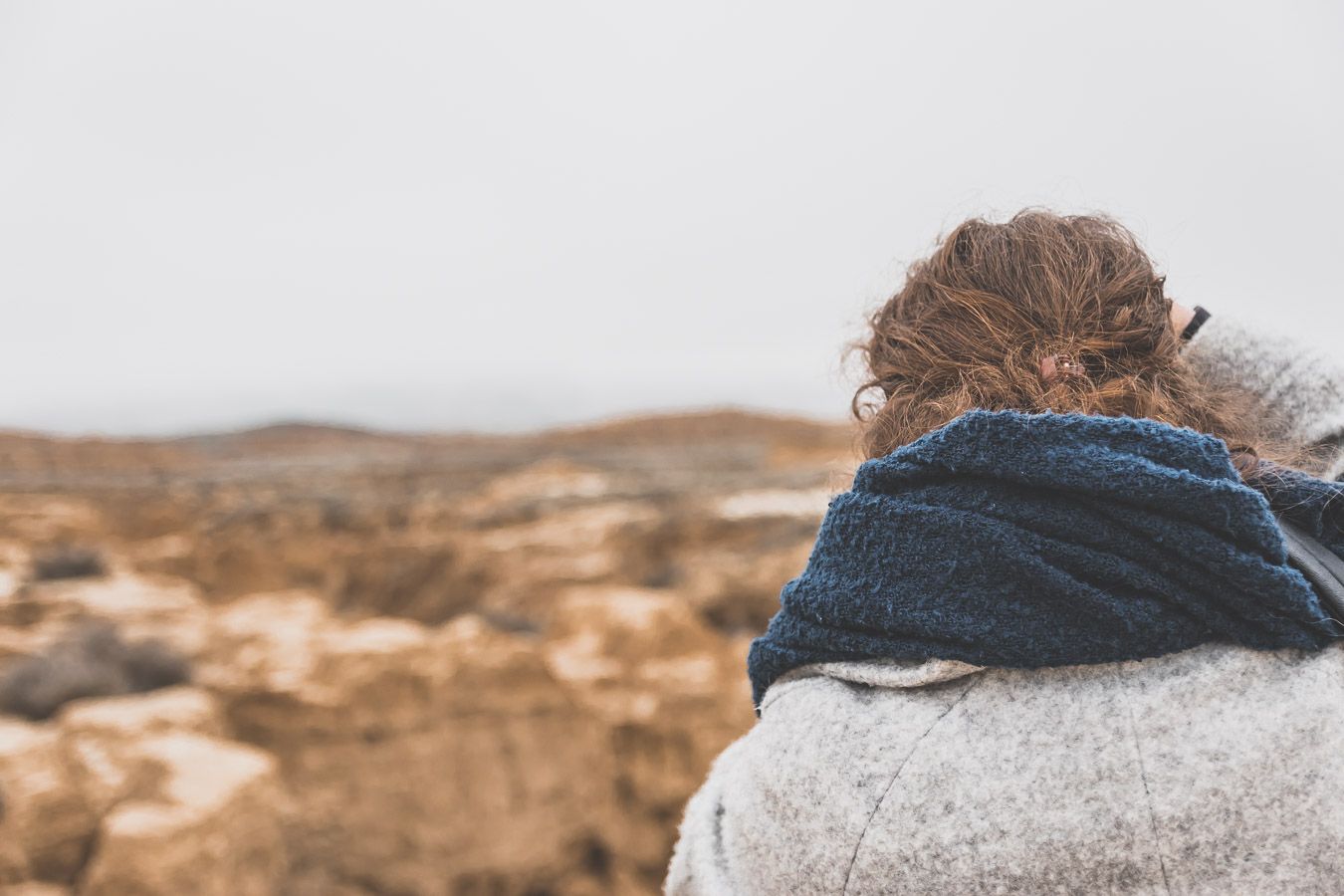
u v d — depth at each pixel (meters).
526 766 12.36
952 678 0.88
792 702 0.96
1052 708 0.84
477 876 11.83
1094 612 0.82
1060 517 0.85
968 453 0.89
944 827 0.83
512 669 12.62
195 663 12.16
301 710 11.32
